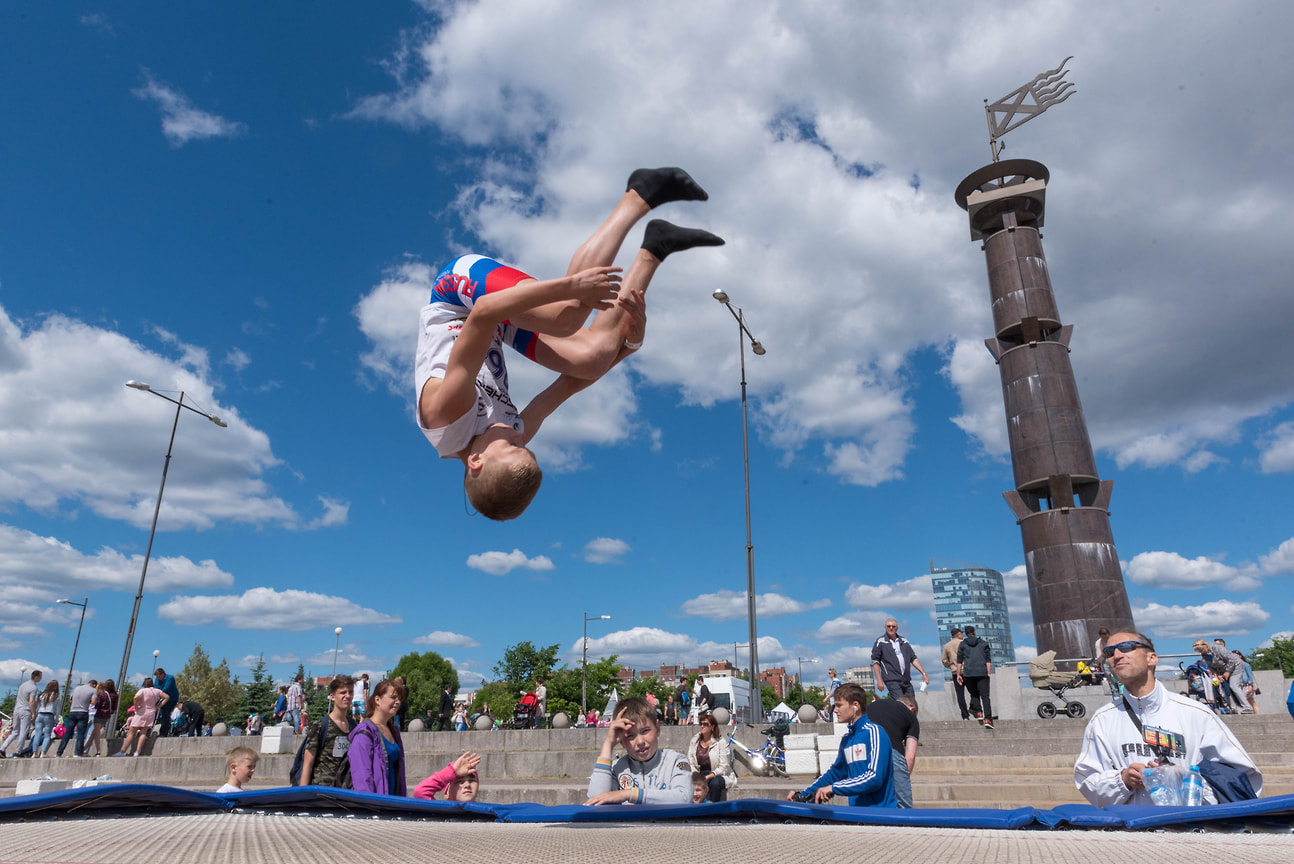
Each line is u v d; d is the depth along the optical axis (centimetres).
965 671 1350
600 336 272
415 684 6981
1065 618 2041
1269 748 1175
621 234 265
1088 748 380
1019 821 260
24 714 1734
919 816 265
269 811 277
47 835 147
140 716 1705
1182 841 179
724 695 5538
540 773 1379
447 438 252
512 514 247
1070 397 2239
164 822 187
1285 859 140
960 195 2591
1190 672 1540
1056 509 2139
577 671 5731
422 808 290
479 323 233
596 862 125
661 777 422
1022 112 2703
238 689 6316
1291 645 6488
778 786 1081
